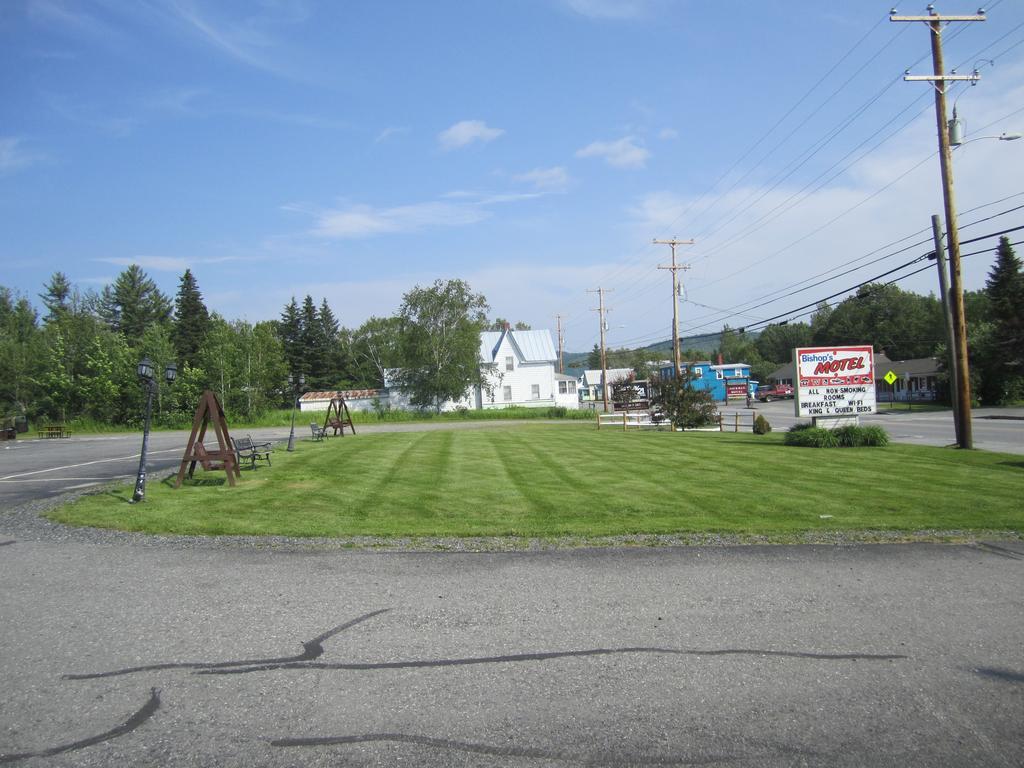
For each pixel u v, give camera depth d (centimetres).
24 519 1133
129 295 8488
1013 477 1492
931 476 1512
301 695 467
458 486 1456
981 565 796
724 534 971
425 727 424
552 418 5719
